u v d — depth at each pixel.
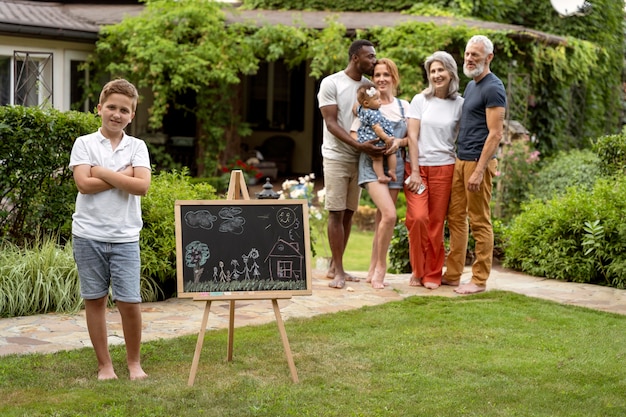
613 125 19.80
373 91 7.38
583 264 8.35
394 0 17.61
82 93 15.24
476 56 7.21
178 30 15.01
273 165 18.70
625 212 8.46
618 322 6.55
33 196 7.62
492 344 5.82
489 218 7.57
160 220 7.43
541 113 16.95
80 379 4.90
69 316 6.50
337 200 7.66
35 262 6.79
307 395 4.71
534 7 18.30
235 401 4.59
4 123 7.36
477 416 4.42
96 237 4.84
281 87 20.33
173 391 4.71
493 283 8.21
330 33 14.84
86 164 4.83
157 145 16.72
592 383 4.98
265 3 18.36
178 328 6.16
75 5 17.98
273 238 5.17
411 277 7.98
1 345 5.57
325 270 8.96
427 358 5.45
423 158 7.68
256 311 6.76
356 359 5.42
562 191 12.60
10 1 16.38
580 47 16.48
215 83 15.96
